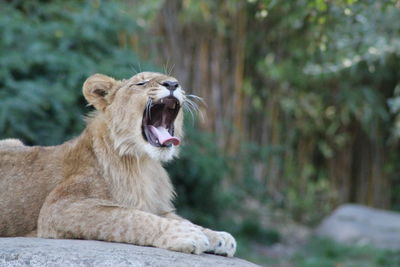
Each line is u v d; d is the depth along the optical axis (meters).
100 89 7.39
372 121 22.45
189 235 6.09
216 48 19.34
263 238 17.42
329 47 14.37
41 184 7.06
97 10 14.55
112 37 14.88
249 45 19.98
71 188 6.71
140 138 7.00
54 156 7.23
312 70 17.64
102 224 6.29
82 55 13.57
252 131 21.16
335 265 14.99
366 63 17.69
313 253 16.48
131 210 6.37
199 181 15.96
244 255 15.32
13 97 12.37
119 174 6.95
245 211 19.16
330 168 23.77
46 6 14.71
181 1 18.92
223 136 19.34
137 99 6.99
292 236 18.55
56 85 12.80
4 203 7.06
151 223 6.21
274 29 19.53
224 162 16.50
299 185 23.05
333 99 21.91
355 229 17.94
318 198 23.48
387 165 23.58
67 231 6.40
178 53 19.02
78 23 14.02
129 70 13.66
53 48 13.63
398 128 21.36
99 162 6.95
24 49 13.38
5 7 14.23
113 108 7.12
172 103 7.23
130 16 15.24
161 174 7.31
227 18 19.41
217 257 6.18
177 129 7.34
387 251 15.77
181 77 19.06
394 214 19.20
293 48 19.38
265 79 21.09
